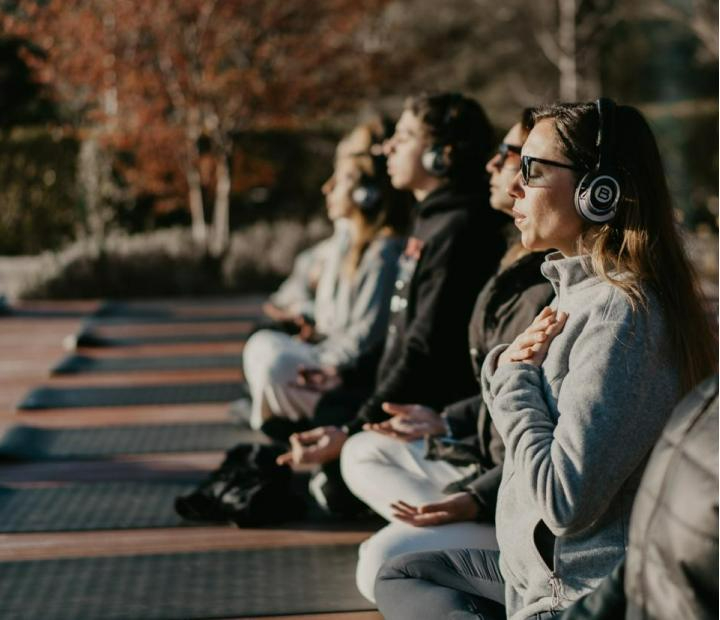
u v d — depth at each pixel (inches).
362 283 172.2
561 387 80.4
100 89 484.1
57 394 235.6
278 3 490.9
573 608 65.5
